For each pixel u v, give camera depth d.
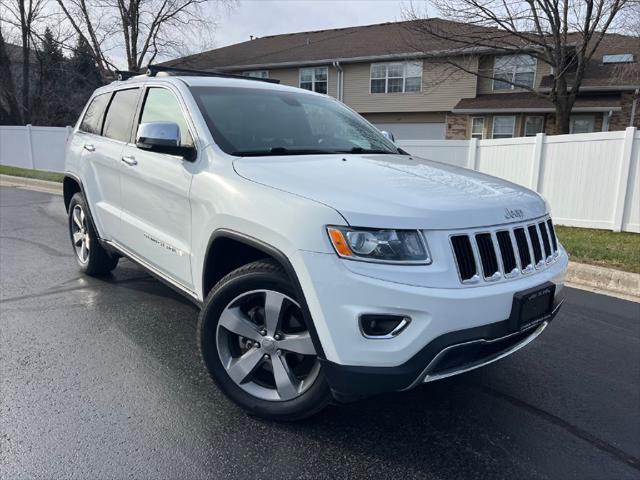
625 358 3.84
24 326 4.07
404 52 24.50
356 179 2.73
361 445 2.69
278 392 2.77
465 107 22.14
